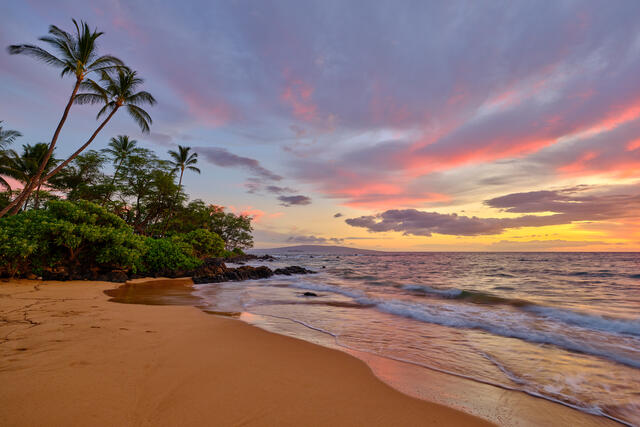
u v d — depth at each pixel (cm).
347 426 264
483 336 629
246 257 6222
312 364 421
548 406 330
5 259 1122
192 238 2498
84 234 1334
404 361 461
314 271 2819
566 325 733
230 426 251
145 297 1039
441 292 1320
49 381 306
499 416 302
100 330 519
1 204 3266
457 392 356
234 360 417
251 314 804
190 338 513
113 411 258
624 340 600
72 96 1777
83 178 3559
